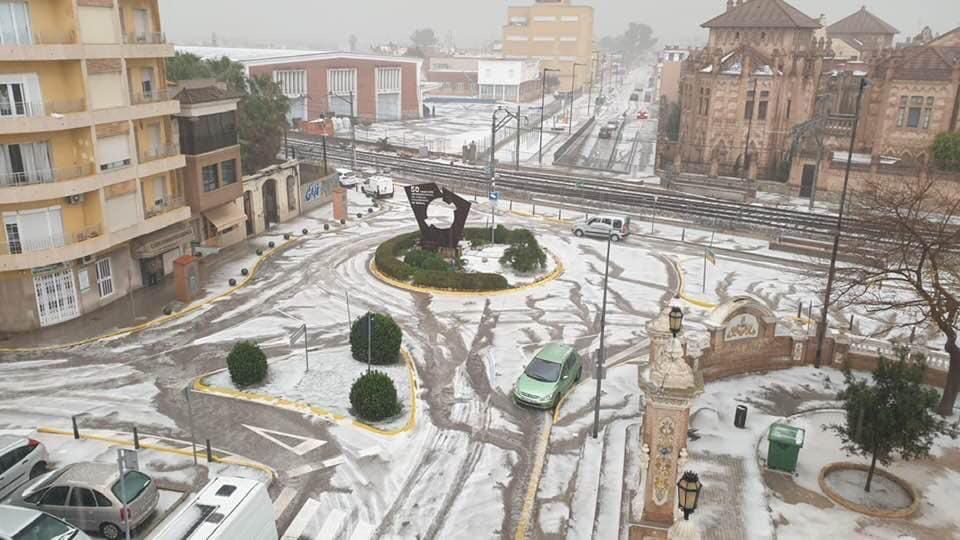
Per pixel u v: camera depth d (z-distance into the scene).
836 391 24.25
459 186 60.00
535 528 17.02
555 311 32.53
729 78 64.50
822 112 64.06
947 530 16.66
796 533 16.45
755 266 40.34
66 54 27.14
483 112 124.88
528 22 161.88
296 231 45.72
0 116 26.34
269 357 26.84
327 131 91.56
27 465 18.31
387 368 26.03
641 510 16.86
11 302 28.39
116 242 30.56
